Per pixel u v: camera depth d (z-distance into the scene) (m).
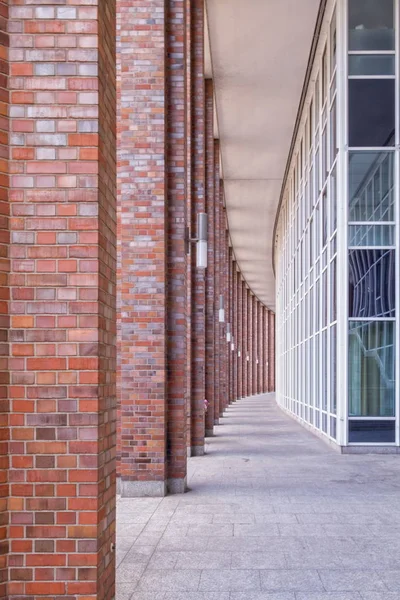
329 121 17.66
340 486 11.12
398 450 15.34
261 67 20.16
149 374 10.23
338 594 5.80
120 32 10.52
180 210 10.77
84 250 4.09
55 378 4.03
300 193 25.25
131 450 10.26
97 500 4.00
